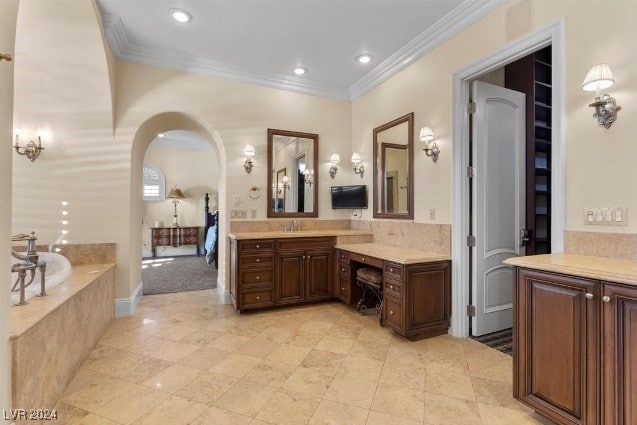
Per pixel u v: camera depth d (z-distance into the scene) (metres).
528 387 1.74
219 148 4.22
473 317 2.91
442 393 2.02
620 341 1.37
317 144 4.49
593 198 1.92
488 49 2.61
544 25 2.20
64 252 3.28
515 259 1.83
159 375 2.23
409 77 3.52
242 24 3.05
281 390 2.05
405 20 2.94
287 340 2.83
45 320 1.76
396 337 2.90
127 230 3.49
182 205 8.05
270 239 3.60
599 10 1.91
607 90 1.86
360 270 3.51
